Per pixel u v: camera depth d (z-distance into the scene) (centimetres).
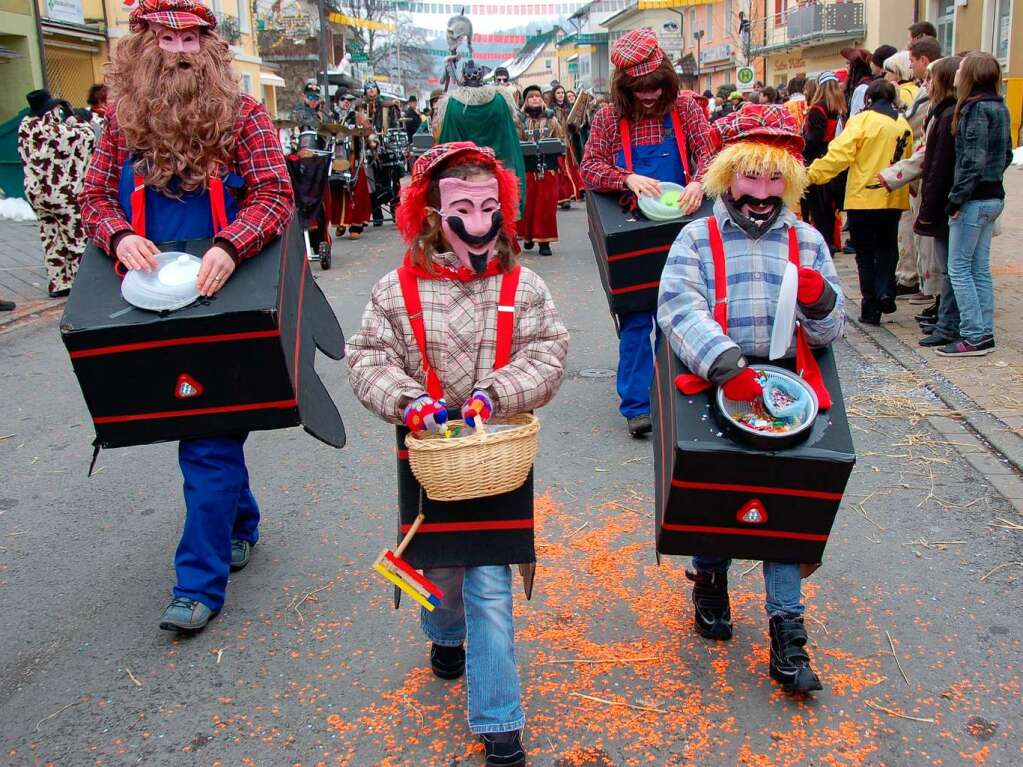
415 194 264
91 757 282
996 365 620
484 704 266
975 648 324
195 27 324
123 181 335
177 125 318
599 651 328
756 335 296
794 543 285
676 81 486
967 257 630
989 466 473
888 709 294
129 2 326
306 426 329
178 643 341
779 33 3744
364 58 4309
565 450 518
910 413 548
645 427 524
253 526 400
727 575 340
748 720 290
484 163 265
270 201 332
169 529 439
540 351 267
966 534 405
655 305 496
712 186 299
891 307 739
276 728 294
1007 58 2236
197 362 314
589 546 406
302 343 351
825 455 270
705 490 278
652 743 281
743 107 299
